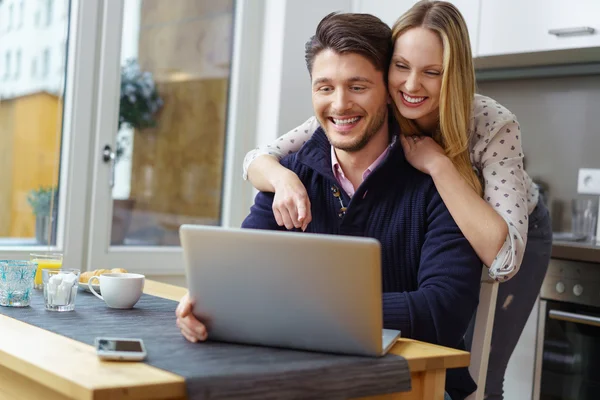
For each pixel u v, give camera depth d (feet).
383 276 5.37
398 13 10.68
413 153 5.46
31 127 9.36
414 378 4.06
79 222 9.70
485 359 5.15
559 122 10.53
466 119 5.49
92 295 5.68
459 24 5.41
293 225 5.23
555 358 8.67
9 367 3.54
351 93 5.19
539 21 9.34
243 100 11.27
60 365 3.31
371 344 3.84
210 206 11.23
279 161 6.05
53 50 9.51
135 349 3.55
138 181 10.40
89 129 9.77
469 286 4.81
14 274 5.00
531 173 10.75
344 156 5.59
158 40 10.52
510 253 5.01
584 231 9.75
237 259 3.84
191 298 4.01
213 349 3.84
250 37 11.26
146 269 10.42
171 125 10.71
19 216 9.30
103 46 9.84
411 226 5.31
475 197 5.14
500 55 9.75
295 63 11.10
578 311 8.48
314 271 3.73
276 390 3.38
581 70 10.09
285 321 3.89
